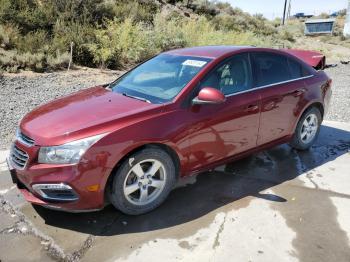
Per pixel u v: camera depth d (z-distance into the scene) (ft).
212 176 15.08
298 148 17.76
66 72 33.63
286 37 97.71
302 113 16.87
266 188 14.16
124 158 11.25
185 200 13.20
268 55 15.66
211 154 13.35
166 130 11.76
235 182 14.61
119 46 38.06
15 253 10.30
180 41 45.44
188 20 62.39
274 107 15.08
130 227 11.57
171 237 11.09
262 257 10.25
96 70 35.63
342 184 14.62
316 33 129.29
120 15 48.01
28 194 11.51
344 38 121.60
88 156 10.52
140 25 44.52
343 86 36.63
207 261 10.07
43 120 11.86
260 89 14.64
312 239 11.05
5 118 21.47
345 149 18.40
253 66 14.82
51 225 11.60
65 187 10.60
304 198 13.44
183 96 12.50
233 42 54.49
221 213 12.39
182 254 10.34
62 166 10.49
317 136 18.53
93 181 10.71
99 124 10.98
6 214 12.18
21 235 11.10
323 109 18.10
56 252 10.38
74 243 10.77
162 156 11.97
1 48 34.45
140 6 55.21
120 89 14.37
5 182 14.42
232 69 14.12
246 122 14.08
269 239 11.03
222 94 12.26
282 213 12.42
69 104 13.05
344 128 21.83
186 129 12.23
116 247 10.62
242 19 90.68
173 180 12.68
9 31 35.50
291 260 10.15
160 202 12.55
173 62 14.69
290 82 15.99
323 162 16.74
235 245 10.73
